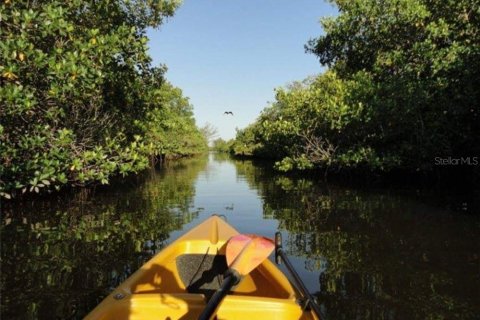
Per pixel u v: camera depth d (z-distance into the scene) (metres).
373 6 14.19
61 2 8.19
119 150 10.41
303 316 2.75
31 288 4.81
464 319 3.98
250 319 2.82
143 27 13.01
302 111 16.72
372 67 15.45
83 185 11.27
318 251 6.28
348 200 11.49
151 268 3.70
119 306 2.79
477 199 10.86
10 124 8.72
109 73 9.46
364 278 5.07
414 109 12.38
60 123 10.05
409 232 7.41
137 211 10.15
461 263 5.61
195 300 2.87
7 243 6.89
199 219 9.03
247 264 3.46
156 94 12.96
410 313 4.10
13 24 7.09
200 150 62.00
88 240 7.07
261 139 31.55
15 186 8.24
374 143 15.09
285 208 10.45
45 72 7.61
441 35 12.80
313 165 17.72
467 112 12.27
